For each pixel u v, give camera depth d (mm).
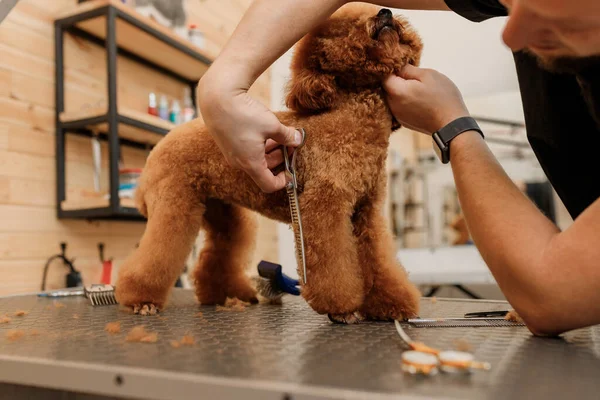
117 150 1452
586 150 662
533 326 539
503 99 2316
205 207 920
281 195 810
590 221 489
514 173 2258
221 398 368
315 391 342
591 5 393
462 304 1006
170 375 390
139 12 1640
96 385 420
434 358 406
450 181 2393
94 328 681
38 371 451
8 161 1405
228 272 1037
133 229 1814
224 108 609
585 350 507
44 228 1493
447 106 694
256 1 654
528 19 438
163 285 861
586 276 471
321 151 712
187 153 884
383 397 328
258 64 631
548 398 334
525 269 508
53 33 1563
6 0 1142
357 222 778
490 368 423
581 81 566
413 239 2428
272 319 757
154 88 1926
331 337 583
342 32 713
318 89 720
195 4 2256
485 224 559
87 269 1613
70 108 1593
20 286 1409
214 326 684
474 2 682
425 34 2520
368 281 744
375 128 736
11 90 1424
